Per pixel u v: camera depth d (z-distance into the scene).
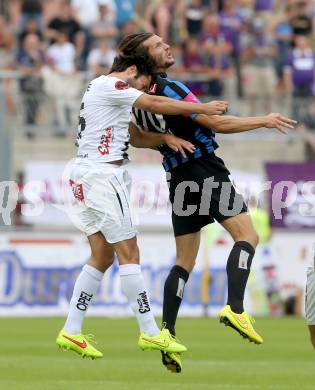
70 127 72.38
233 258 29.70
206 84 75.44
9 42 77.62
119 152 30.09
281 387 29.67
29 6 78.00
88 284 30.61
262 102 75.50
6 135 67.94
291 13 81.31
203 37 77.88
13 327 53.84
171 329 30.89
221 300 64.44
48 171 66.69
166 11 78.00
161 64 30.58
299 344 45.88
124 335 49.38
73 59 75.12
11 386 29.25
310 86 78.81
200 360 38.91
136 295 29.94
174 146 29.97
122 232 29.97
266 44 79.50
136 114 30.81
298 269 65.69
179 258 31.41
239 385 30.19
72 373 33.62
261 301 65.12
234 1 81.94
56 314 62.94
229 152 75.12
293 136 74.88
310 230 66.62
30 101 72.19
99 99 29.86
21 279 62.56
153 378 32.22
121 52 30.61
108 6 77.62
